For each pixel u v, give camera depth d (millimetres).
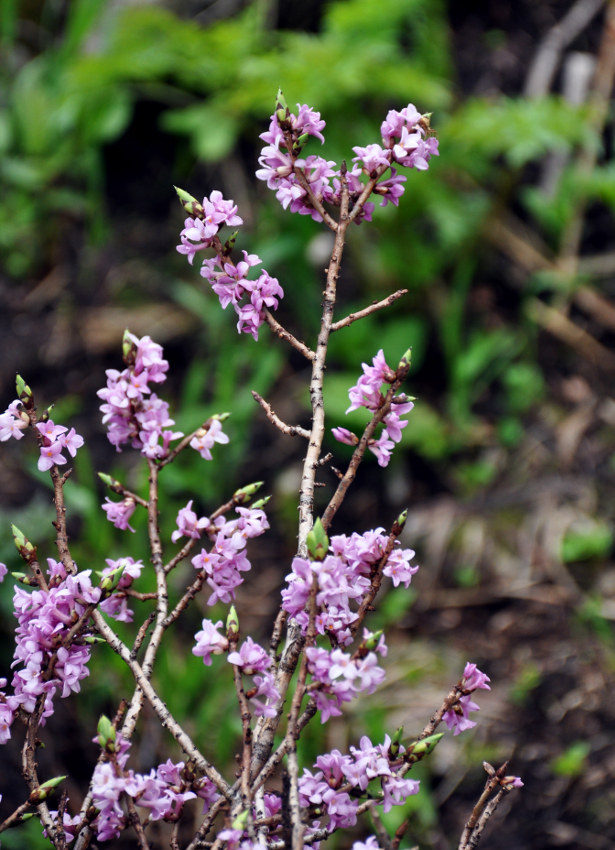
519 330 6441
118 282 6520
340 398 5723
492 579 5406
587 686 4809
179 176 6840
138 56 6062
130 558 1665
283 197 1657
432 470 5938
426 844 4074
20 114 6863
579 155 6703
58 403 5965
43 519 4785
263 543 5629
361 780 1449
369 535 1550
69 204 6746
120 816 1396
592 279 6629
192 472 5355
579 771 4402
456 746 4500
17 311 6457
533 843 4117
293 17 7027
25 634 1554
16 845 3539
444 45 6766
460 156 6152
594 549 5441
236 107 6004
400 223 5934
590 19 7207
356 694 1383
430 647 5043
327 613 1487
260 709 1402
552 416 6145
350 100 6031
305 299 6004
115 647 1562
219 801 1487
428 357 6355
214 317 5918
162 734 4188
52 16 7613
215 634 1418
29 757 1528
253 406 5375
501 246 6547
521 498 5766
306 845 1493
